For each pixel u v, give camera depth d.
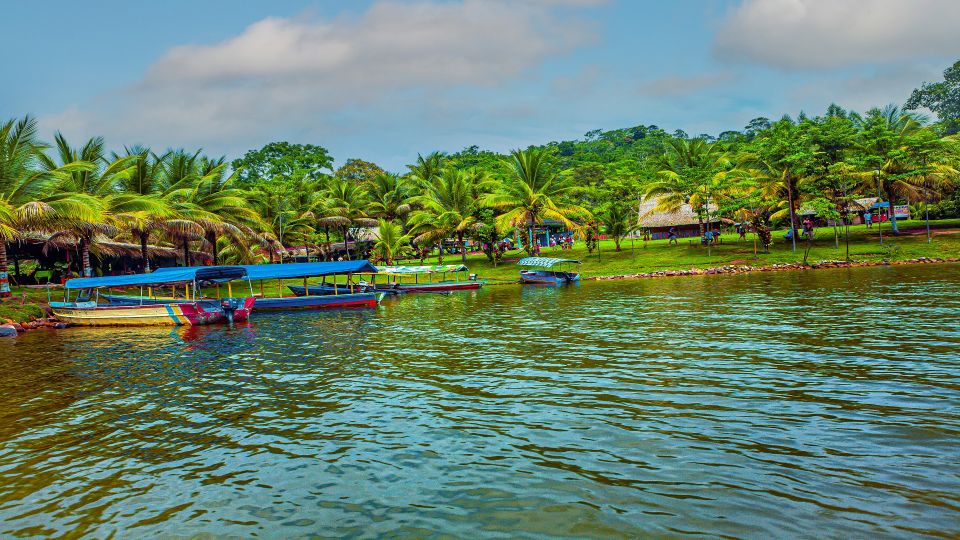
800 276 39.75
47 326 32.50
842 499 7.36
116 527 7.70
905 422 9.81
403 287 46.97
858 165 49.97
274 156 115.50
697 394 12.12
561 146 163.25
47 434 11.80
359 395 13.59
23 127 35.44
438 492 8.18
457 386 13.94
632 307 28.09
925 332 17.19
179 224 43.25
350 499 8.12
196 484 8.95
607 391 12.76
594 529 6.98
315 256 76.69
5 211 31.92
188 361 19.52
